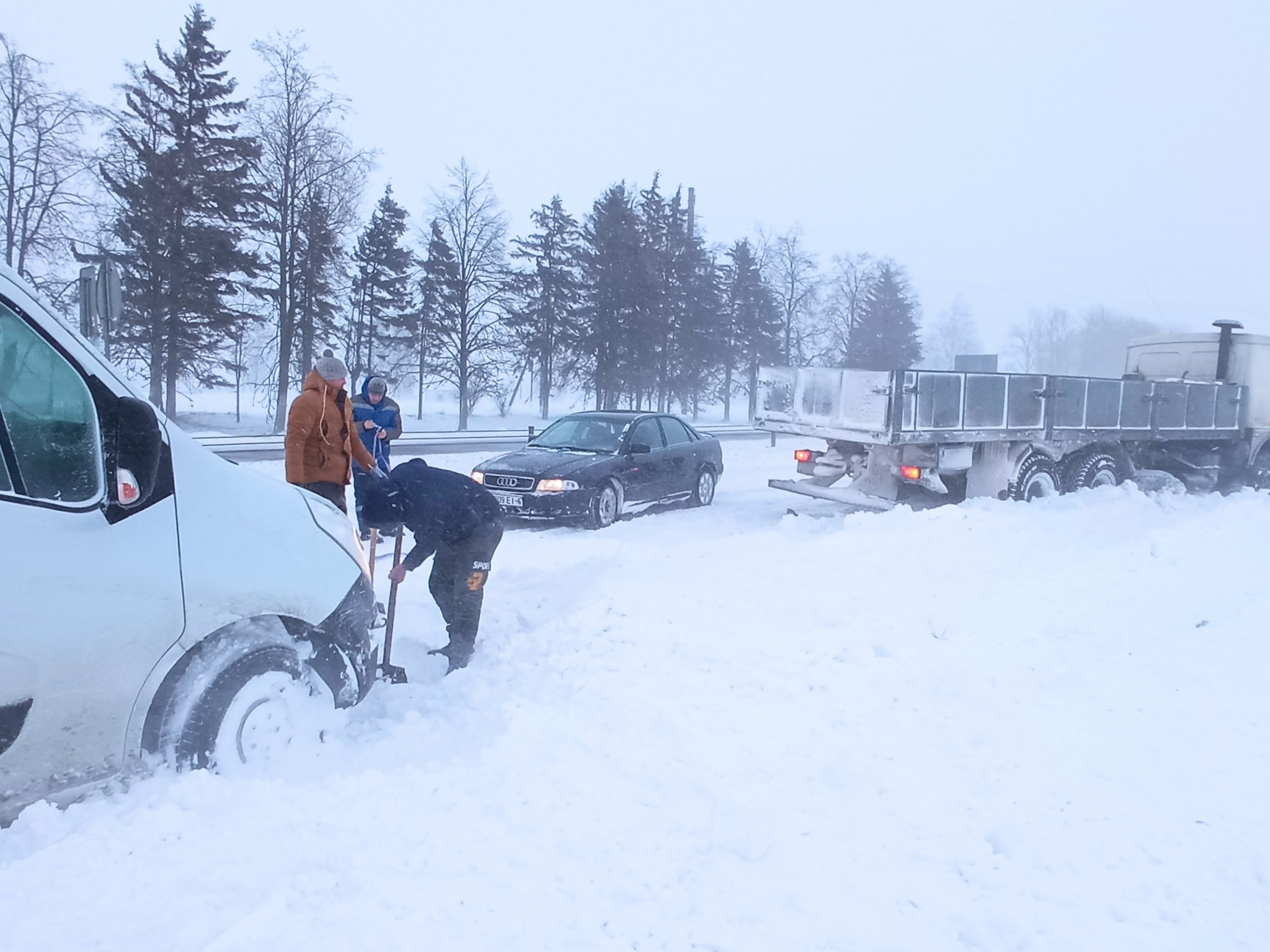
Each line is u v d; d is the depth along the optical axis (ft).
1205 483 44.37
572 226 145.48
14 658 9.61
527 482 34.17
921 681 15.75
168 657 10.88
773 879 9.70
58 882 8.98
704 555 24.58
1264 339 44.80
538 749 12.87
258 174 104.73
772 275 181.98
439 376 142.10
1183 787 12.01
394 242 130.82
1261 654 17.12
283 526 12.59
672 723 13.87
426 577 23.94
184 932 8.45
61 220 94.53
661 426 40.34
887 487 33.94
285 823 10.36
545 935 8.68
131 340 92.32
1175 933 8.96
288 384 107.34
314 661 12.98
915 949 8.62
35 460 10.05
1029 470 35.63
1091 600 20.51
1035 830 10.83
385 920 8.73
